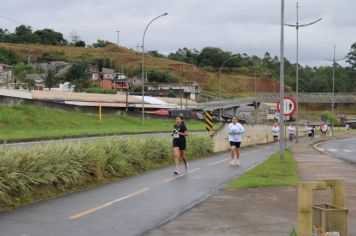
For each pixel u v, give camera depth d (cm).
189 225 921
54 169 1308
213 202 1171
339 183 673
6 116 5038
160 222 948
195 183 1518
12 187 1116
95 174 1503
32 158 1223
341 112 17075
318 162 2347
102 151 1606
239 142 2162
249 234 848
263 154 2975
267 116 12175
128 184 1479
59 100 8044
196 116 9856
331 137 6881
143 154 1945
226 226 912
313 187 645
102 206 1108
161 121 7588
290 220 964
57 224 918
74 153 1423
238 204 1144
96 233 854
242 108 13400
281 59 2358
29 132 4169
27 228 879
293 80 19088
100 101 8875
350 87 17700
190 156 2511
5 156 1141
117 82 15138
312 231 642
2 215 991
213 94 17300
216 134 3078
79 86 12900
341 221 645
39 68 16475
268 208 1092
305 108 17612
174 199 1216
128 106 9294
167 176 1697
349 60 17950
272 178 1606
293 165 2103
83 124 5781
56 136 3525
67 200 1180
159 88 14938
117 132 4206
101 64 17950
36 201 1159
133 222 948
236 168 2011
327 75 18862
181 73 19575
